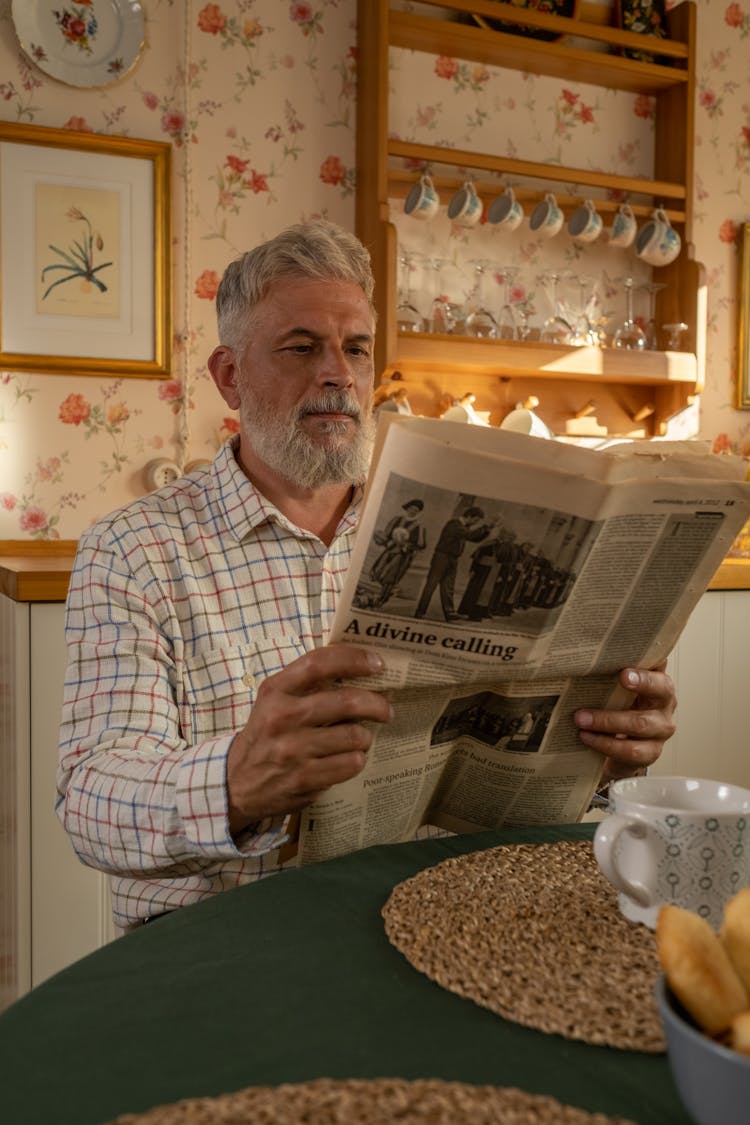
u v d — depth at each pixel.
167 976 0.62
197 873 0.98
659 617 0.87
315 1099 0.45
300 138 2.34
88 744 0.99
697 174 2.74
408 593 0.75
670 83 2.59
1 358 2.11
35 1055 0.52
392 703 0.81
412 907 0.70
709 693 2.27
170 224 2.22
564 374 2.47
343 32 2.36
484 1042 0.53
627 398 2.68
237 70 2.28
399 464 0.70
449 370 2.46
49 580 1.70
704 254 2.76
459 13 2.43
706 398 2.79
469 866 0.78
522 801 0.96
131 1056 0.52
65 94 2.14
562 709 0.91
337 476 1.19
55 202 2.14
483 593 0.76
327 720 0.77
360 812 0.87
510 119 2.51
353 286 1.22
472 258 2.50
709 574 0.86
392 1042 0.53
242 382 1.23
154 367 2.23
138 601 1.08
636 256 2.67
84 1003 0.58
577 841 0.86
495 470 0.70
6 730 1.80
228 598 1.13
